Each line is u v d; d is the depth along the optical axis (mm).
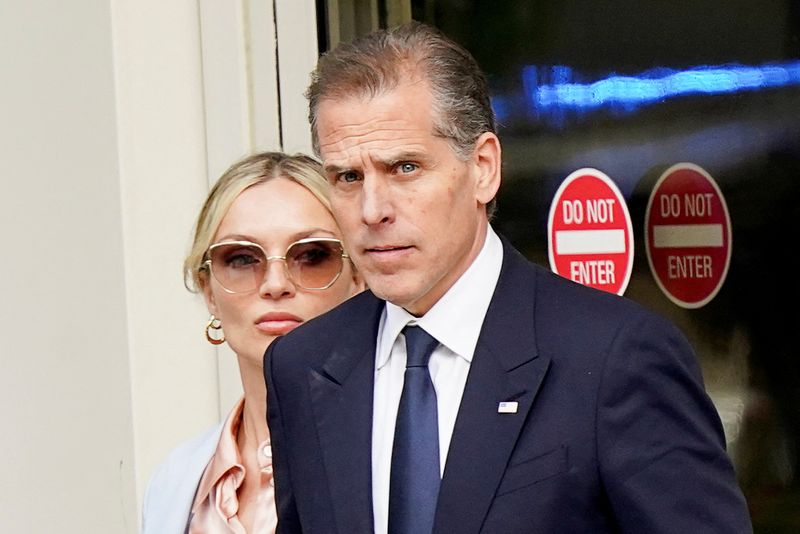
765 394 7496
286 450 5082
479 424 4488
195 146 8391
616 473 4324
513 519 4352
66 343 8461
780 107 7477
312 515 4809
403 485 4543
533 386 4477
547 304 4707
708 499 4344
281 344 5223
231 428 6000
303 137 8172
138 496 8383
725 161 7551
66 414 8477
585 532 4379
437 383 4727
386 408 4848
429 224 4496
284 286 5879
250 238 5914
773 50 7477
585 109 7703
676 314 7602
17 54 8414
